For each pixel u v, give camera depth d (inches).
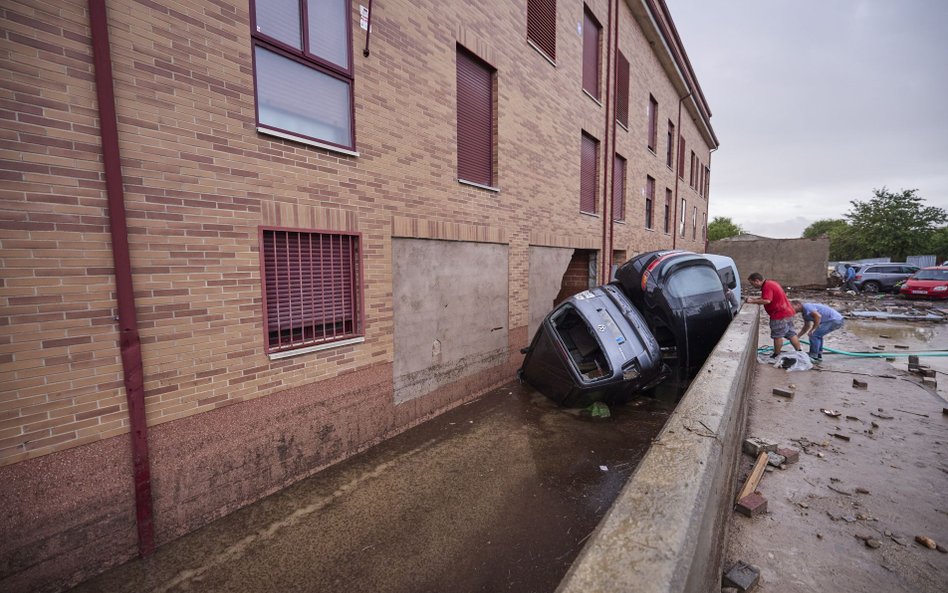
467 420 247.1
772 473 154.1
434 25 238.5
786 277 1091.9
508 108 308.8
